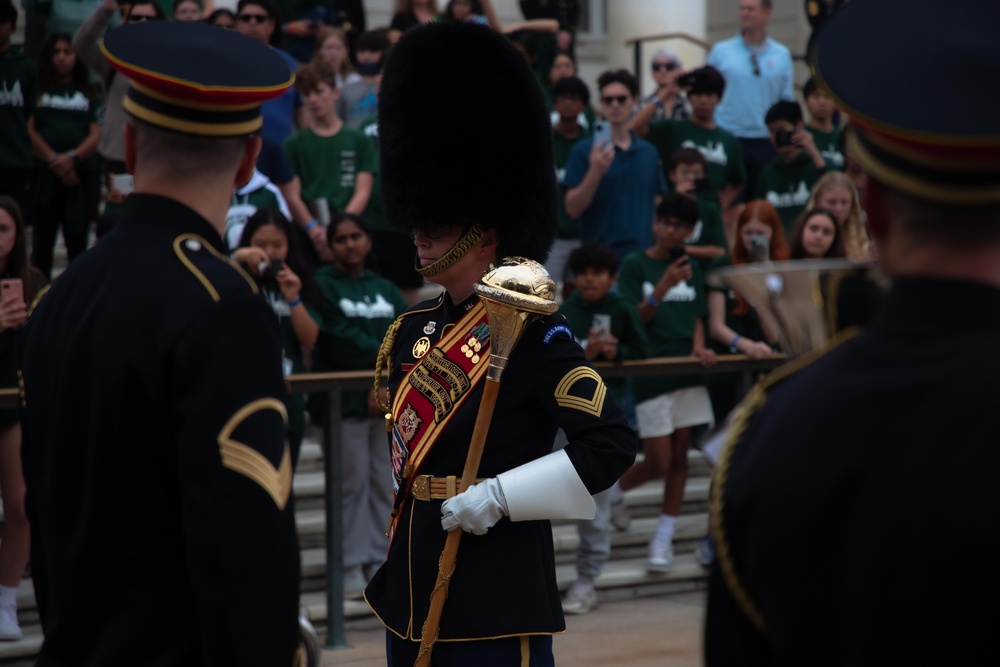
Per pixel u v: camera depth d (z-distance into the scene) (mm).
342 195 25672
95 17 24922
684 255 23141
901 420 4863
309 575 21797
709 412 23906
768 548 5137
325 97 25750
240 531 7039
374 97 29016
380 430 21328
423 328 11789
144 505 7441
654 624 21375
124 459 7402
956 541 4582
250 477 7113
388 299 21688
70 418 7594
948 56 4934
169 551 7469
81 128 27766
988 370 4750
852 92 5004
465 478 10781
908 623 4680
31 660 18656
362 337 21000
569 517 10555
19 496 18562
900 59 5004
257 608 7043
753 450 5379
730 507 5375
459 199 11680
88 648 7543
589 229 27297
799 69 47625
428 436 11086
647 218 27328
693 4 41688
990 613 4531
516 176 11930
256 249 20031
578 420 10711
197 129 7816
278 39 28172
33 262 27719
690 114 31875
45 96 27453
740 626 5418
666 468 23375
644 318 23516
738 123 33094
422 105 11906
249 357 7395
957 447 4680
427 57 12008
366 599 11773
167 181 7902
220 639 7043
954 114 4781
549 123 12398
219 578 7039
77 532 7551
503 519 10797
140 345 7391
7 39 26438
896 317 5113
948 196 4898
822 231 22422
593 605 22594
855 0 5301
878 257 5430
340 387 19578
